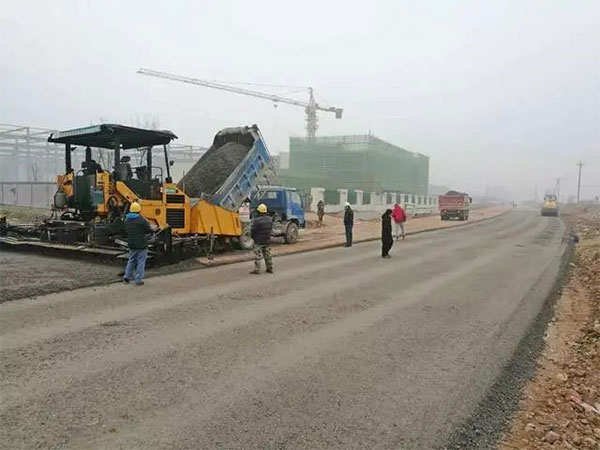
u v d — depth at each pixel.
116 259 12.80
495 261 15.75
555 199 60.59
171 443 3.89
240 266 13.51
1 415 4.27
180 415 4.37
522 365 6.09
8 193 39.47
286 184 63.38
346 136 76.75
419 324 7.75
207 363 5.70
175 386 5.01
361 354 6.20
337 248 19.03
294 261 14.88
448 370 5.75
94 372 5.32
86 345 6.22
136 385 5.00
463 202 44.00
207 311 8.17
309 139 79.50
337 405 4.68
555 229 33.72
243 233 16.80
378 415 4.51
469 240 23.56
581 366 6.20
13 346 6.11
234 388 5.00
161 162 17.00
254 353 6.10
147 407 4.51
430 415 4.56
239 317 7.83
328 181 72.81
